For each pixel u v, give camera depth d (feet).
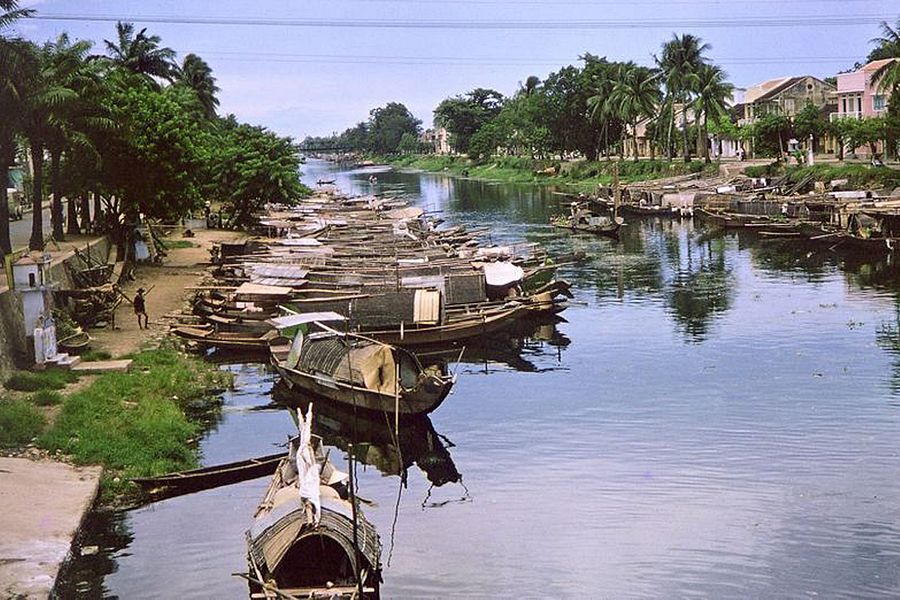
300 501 68.33
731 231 265.34
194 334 137.18
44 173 217.77
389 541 75.31
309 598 59.52
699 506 80.02
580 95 464.65
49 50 168.35
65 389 107.65
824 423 100.07
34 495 78.18
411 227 245.45
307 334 121.80
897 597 64.03
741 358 128.47
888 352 127.65
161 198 185.68
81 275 149.48
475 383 122.62
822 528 75.05
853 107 360.89
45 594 61.98
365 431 106.11
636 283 190.29
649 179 394.11
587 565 69.97
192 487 85.97
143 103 185.57
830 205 242.17
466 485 87.56
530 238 260.62
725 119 414.82
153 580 68.28
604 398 112.98
